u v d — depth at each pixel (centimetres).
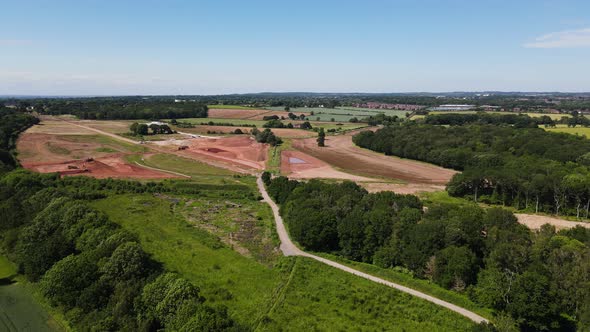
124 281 4409
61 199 6312
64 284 4388
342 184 8081
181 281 4088
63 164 12294
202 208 8456
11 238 5700
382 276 5194
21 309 4441
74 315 4153
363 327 4025
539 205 8531
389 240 5522
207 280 5044
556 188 8200
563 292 4100
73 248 5341
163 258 5641
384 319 4175
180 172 11950
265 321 4078
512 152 12400
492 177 8956
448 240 5031
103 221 5641
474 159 11694
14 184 7975
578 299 4038
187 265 5456
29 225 5828
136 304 4025
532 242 5069
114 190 9400
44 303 4528
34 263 4919
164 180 10706
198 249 6038
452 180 9775
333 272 5247
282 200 8338
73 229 5438
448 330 3966
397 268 5294
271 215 7888
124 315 3994
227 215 7981
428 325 4062
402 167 13200
